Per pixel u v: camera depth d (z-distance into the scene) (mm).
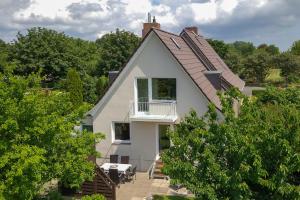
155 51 22578
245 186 10109
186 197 19062
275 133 10406
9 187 10367
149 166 23484
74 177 13195
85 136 13727
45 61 56562
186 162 11617
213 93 23922
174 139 12102
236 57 74812
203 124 12727
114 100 23750
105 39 59062
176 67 22422
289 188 10047
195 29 37969
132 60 22922
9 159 10508
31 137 11695
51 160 12570
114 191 18812
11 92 11430
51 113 12633
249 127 11148
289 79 69875
